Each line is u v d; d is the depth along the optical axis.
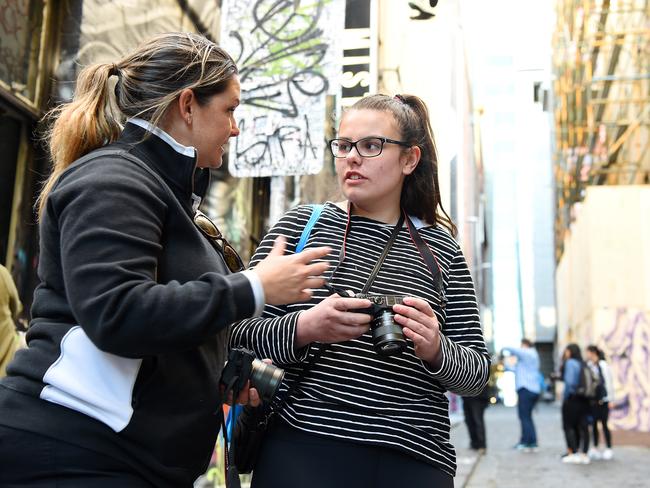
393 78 8.42
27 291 6.14
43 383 1.92
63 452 1.87
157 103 2.14
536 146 87.12
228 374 2.21
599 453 13.94
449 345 2.58
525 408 15.84
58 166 2.20
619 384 21.17
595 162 28.09
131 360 1.95
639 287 21.88
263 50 5.32
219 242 2.46
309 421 2.47
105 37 6.65
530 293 93.06
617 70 28.66
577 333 30.00
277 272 1.97
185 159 2.14
